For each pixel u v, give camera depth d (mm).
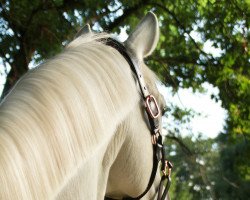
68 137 2717
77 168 2766
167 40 18422
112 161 3312
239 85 18156
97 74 3162
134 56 3797
